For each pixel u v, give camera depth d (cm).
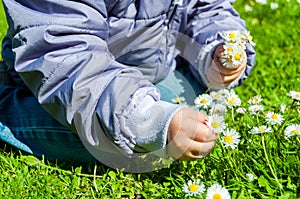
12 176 106
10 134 112
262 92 129
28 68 102
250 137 110
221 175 104
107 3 107
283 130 109
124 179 106
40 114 111
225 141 104
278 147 106
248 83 132
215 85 115
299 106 114
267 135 109
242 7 164
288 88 129
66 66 101
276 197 100
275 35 150
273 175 103
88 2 104
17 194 103
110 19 108
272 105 123
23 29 102
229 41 112
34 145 112
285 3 163
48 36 101
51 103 102
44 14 103
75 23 102
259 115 114
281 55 142
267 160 104
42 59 101
